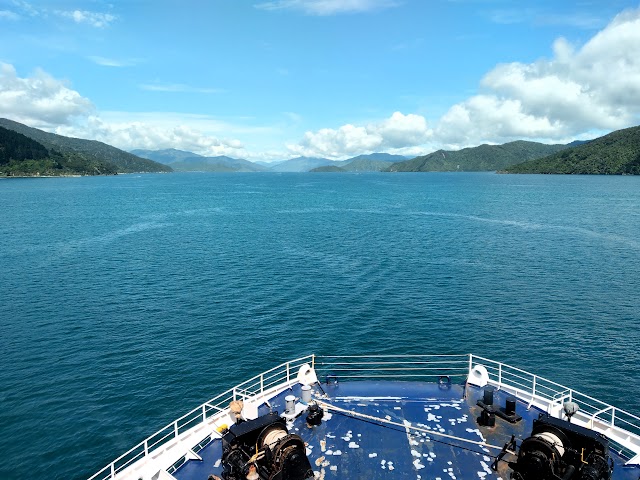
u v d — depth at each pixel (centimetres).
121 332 4600
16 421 3148
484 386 2072
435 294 5816
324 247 9019
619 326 4731
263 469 1174
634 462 1547
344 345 4291
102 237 10244
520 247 8944
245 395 1980
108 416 3203
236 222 13000
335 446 1650
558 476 1137
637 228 11281
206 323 4834
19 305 5409
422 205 17988
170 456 1633
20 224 12269
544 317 4991
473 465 1538
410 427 1752
